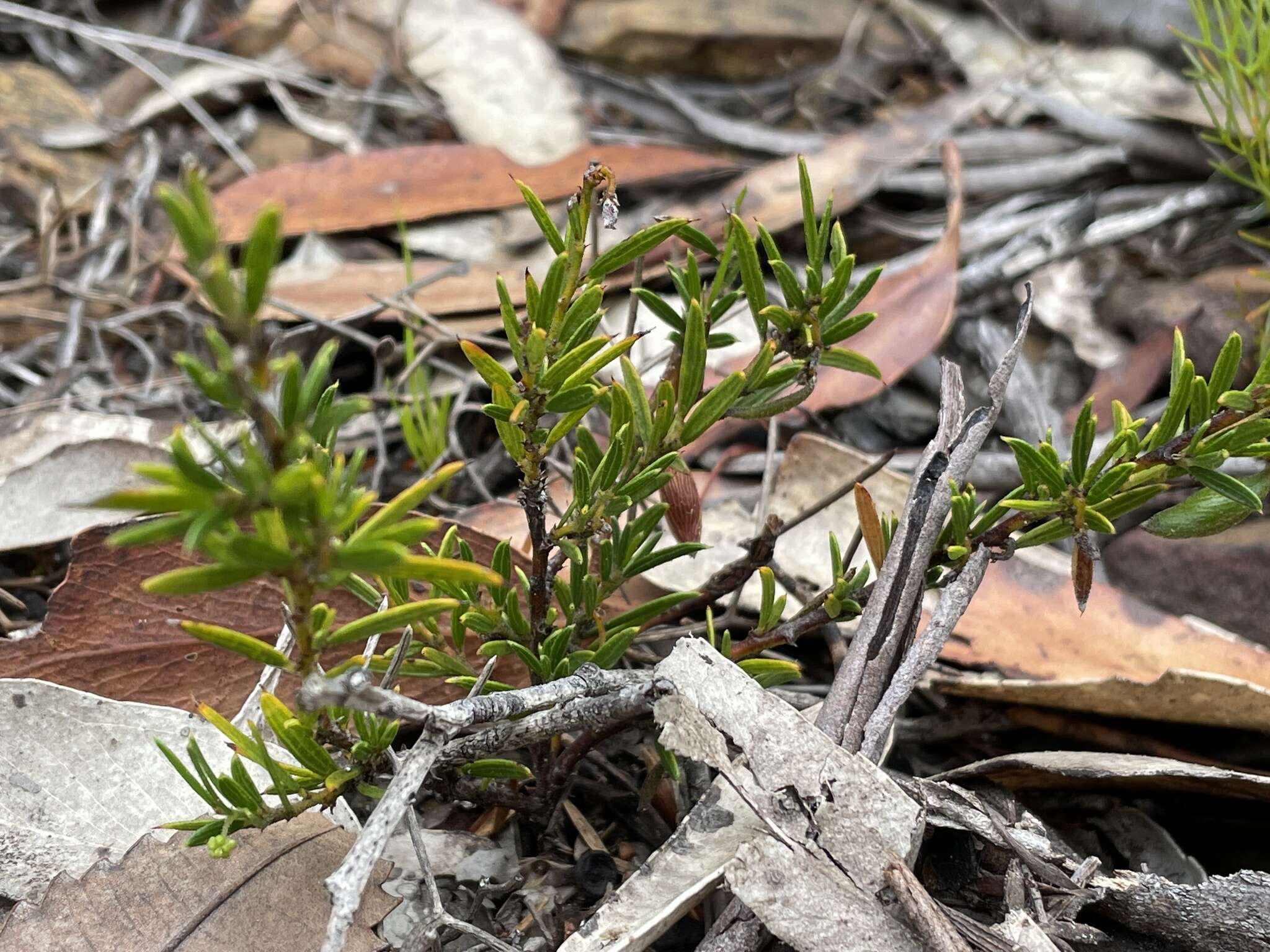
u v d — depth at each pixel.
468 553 0.16
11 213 0.38
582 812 0.20
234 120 0.43
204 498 0.09
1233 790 0.18
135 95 0.43
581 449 0.16
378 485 0.28
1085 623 0.23
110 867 0.15
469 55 0.44
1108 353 0.32
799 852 0.14
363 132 0.43
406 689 0.20
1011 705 0.21
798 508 0.26
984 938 0.14
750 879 0.14
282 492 0.09
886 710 0.16
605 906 0.14
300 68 0.45
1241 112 0.36
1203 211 0.36
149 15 0.48
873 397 0.32
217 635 0.11
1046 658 0.23
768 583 0.17
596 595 0.16
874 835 0.14
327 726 0.13
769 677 0.16
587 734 0.17
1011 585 0.24
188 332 0.33
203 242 0.08
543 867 0.18
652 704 0.14
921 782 0.16
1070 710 0.21
